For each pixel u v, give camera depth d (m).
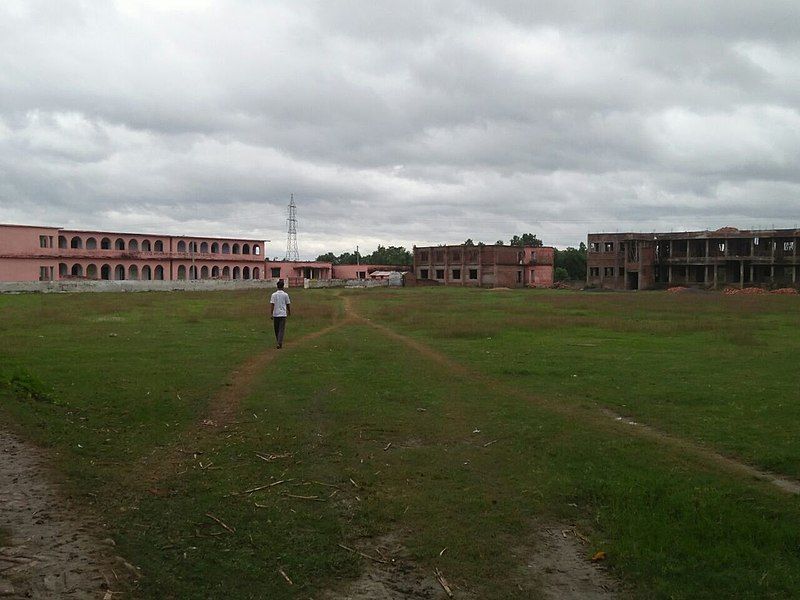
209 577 5.04
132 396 10.93
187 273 88.19
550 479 7.30
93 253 78.00
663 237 84.69
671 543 5.74
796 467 7.66
